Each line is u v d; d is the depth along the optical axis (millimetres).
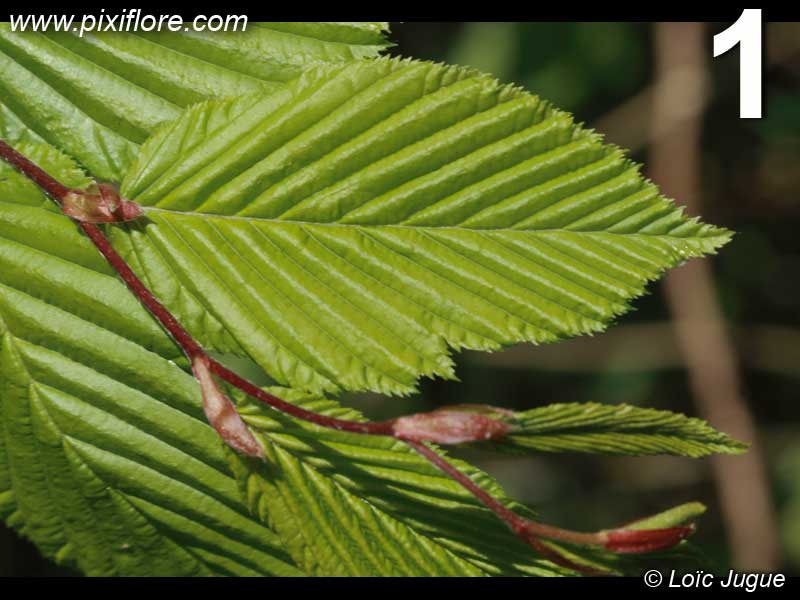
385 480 357
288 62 365
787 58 809
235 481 365
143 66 365
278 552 368
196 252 357
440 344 355
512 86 360
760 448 808
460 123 359
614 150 360
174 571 369
